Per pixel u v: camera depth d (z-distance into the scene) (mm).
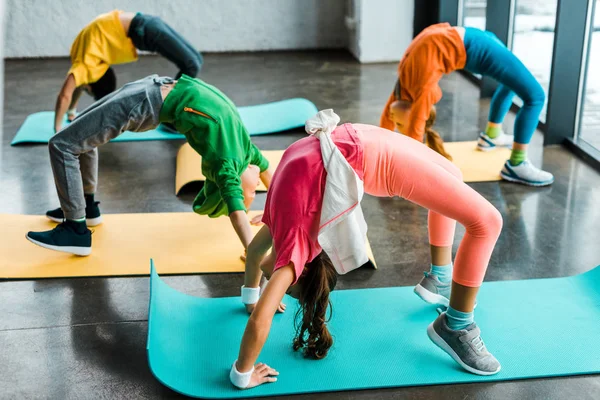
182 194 4641
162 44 5578
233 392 2662
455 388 2717
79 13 8633
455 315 2768
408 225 4180
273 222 2578
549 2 5648
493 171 4871
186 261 3691
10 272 3572
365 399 2658
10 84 7508
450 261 3164
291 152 2631
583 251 3807
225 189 3375
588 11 4969
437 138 4633
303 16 9000
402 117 4527
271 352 2920
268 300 2498
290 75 7820
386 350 2938
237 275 3590
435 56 4398
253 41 9070
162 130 5906
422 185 2588
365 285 3506
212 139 3422
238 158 3465
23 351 2988
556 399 2652
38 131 5809
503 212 4281
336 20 9031
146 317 3236
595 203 4387
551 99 5180
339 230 2555
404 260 3758
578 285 3406
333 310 3232
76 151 3535
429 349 2947
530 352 2904
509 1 6348
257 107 6453
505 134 5613
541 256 3760
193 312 3209
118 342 3051
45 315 3252
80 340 3066
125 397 2697
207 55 8930
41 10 8555
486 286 3418
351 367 2824
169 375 2717
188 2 8805
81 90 5812
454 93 6887
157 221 4172
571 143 5211
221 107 3480
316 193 2506
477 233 2631
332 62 8375
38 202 4527
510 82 4457
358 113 6355
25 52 8703
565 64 5074
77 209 3641
